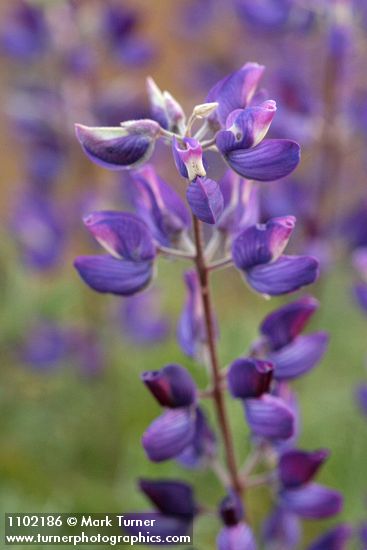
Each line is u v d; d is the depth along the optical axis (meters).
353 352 0.59
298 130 0.49
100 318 0.55
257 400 0.37
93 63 0.54
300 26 0.49
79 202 0.54
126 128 0.35
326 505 0.38
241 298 0.66
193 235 0.38
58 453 0.55
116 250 0.36
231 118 0.35
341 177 0.52
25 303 0.60
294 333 0.37
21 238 0.55
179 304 0.65
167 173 0.66
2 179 0.79
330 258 0.49
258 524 0.48
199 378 0.56
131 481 0.50
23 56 0.54
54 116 0.55
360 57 0.50
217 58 0.63
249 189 0.37
